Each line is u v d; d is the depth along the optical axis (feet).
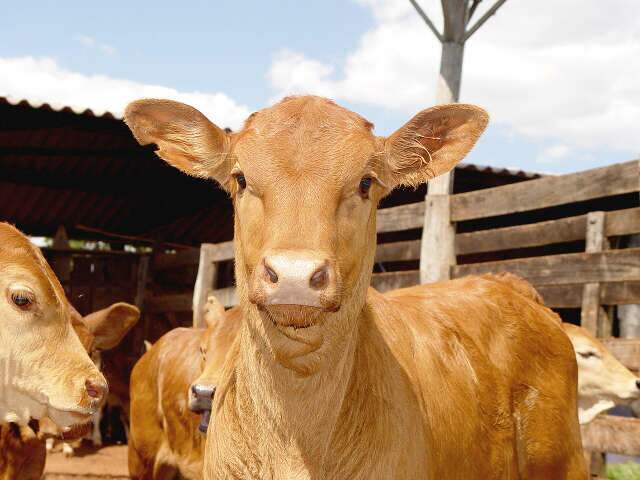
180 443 22.59
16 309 13.14
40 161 50.93
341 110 8.75
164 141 9.77
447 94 32.40
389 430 9.15
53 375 13.29
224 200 56.44
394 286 27.53
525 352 12.52
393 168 9.59
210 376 17.17
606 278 22.25
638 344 22.49
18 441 17.07
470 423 11.03
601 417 22.44
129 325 20.89
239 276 8.90
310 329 7.94
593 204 48.11
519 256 46.09
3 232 13.64
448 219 26.22
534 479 12.33
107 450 39.52
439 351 11.22
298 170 8.16
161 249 49.47
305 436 8.57
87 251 48.39
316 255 7.57
